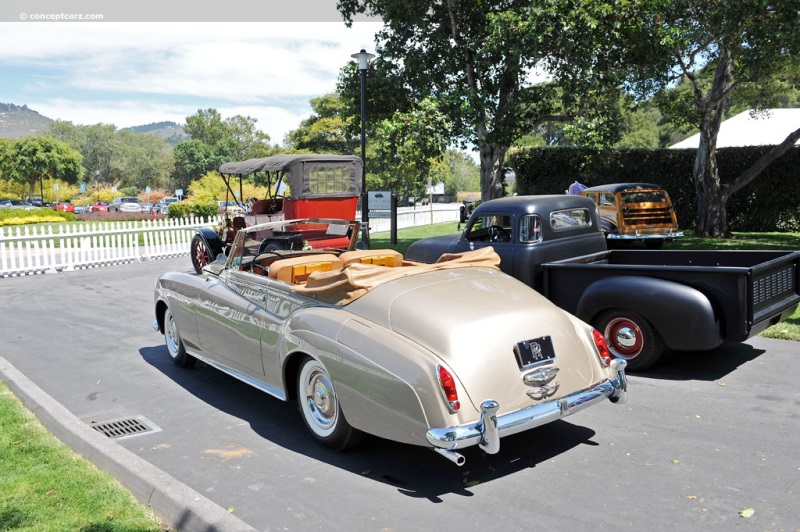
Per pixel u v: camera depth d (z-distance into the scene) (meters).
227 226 13.15
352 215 12.59
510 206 7.38
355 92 18.67
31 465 4.17
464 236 7.96
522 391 3.92
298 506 3.70
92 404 5.62
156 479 3.81
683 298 5.71
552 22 13.66
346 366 4.09
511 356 3.95
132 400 5.73
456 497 3.79
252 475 4.14
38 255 14.74
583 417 5.08
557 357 4.16
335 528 3.44
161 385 6.17
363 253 5.48
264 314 5.00
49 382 6.30
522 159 24.28
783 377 5.95
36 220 36.81
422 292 4.29
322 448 4.60
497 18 14.34
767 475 3.96
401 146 15.52
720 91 18.23
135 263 16.67
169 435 4.88
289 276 5.11
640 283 5.98
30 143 96.81
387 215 30.55
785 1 12.38
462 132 16.27
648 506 3.60
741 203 21.39
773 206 20.94
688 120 18.77
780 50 13.53
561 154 23.61
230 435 4.86
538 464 4.23
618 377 4.41
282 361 4.72
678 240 18.38
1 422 4.99
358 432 4.34
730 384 5.79
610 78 15.19
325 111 62.97
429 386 3.68
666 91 19.44
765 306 6.01
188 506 3.48
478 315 4.06
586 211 7.93
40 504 3.62
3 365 6.59
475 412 3.71
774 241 17.78
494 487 3.91
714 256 7.26
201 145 122.94
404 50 18.75
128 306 10.49
